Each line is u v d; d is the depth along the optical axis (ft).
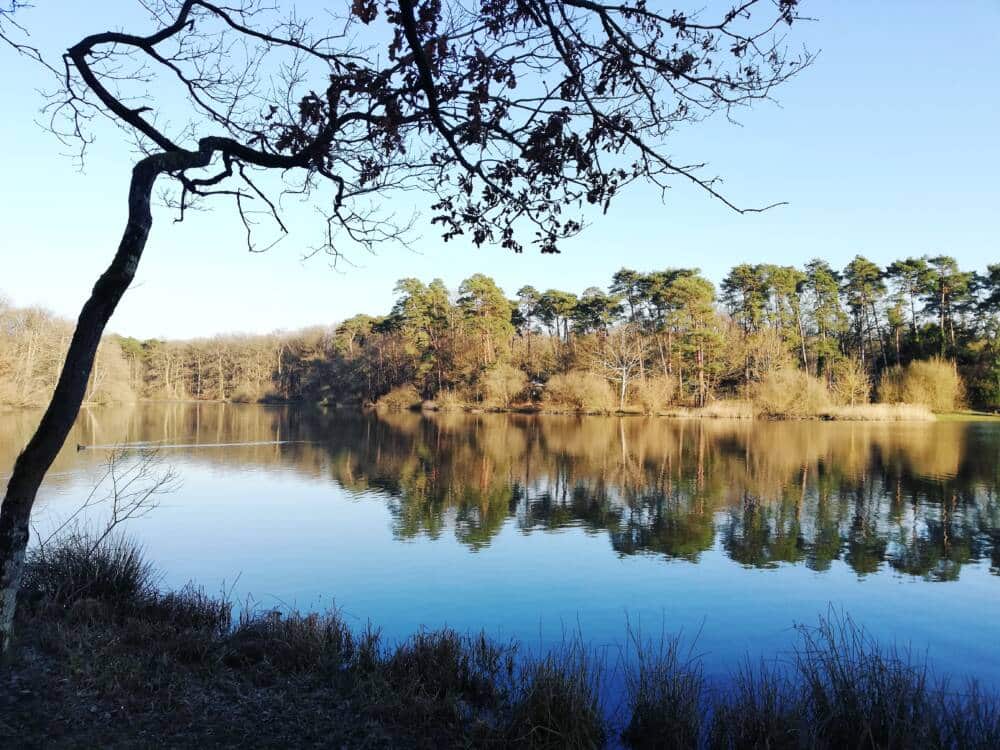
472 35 13.89
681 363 192.24
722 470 80.43
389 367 240.53
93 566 25.96
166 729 15.43
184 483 68.44
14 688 15.90
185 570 37.19
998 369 176.86
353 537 45.91
